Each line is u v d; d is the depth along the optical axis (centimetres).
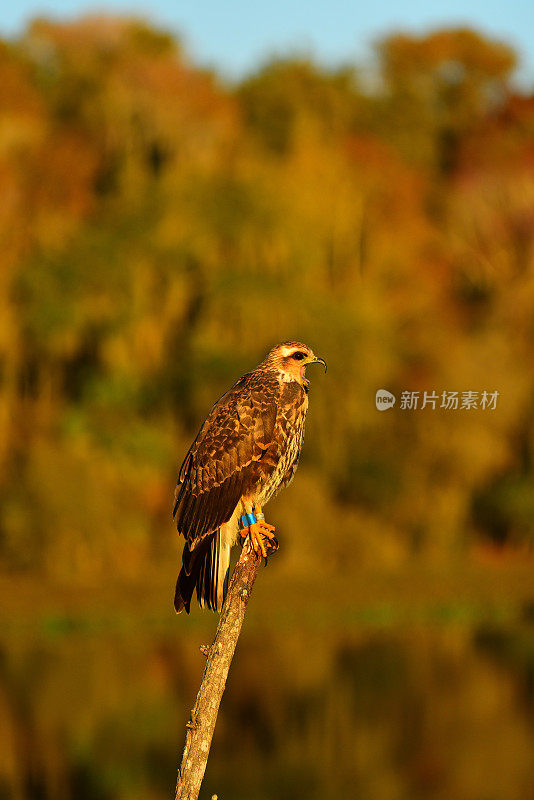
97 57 3984
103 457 3266
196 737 591
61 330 3325
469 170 4231
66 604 2681
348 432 3450
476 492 3547
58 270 3362
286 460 752
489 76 4775
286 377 768
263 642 2273
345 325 3359
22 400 3425
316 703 1752
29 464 3153
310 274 3469
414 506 3469
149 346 3412
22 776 1393
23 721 1620
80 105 3800
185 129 3662
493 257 3941
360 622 2520
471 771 1416
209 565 704
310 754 1486
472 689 1828
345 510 3466
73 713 1678
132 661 2083
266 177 3475
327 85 4075
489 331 3619
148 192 3447
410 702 1734
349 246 3681
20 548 3030
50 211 3569
